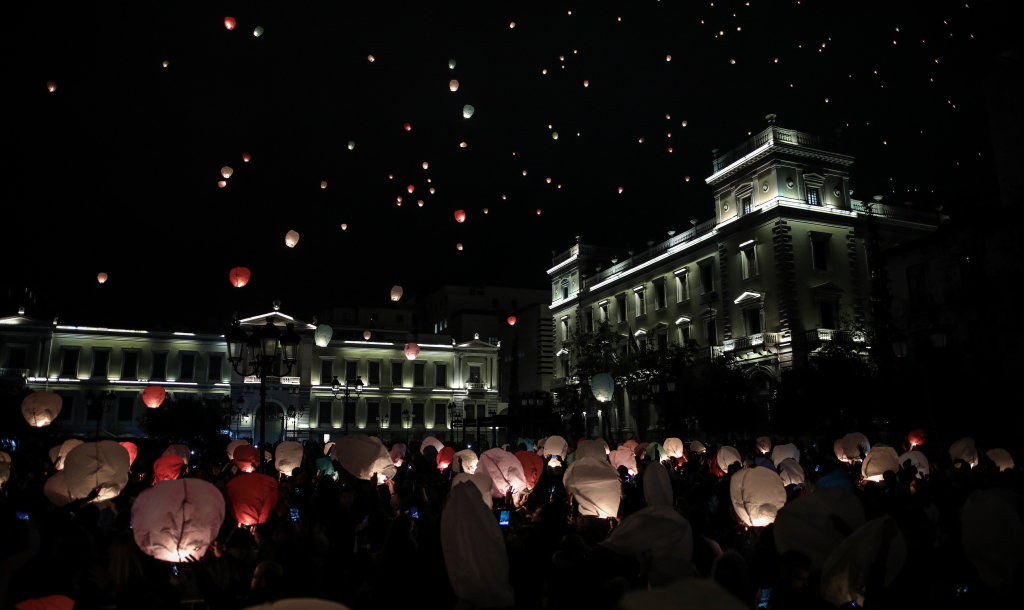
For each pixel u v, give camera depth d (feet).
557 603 20.97
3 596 17.61
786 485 37.78
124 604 18.13
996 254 104.73
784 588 17.44
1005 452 55.26
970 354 103.96
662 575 19.13
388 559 22.93
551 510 29.53
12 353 218.38
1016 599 17.92
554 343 252.42
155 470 45.78
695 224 193.67
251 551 26.30
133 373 228.02
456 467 50.47
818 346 148.15
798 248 157.07
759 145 166.50
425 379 261.24
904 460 48.14
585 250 245.24
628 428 198.08
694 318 184.34
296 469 50.06
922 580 19.26
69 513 30.17
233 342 57.57
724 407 136.77
